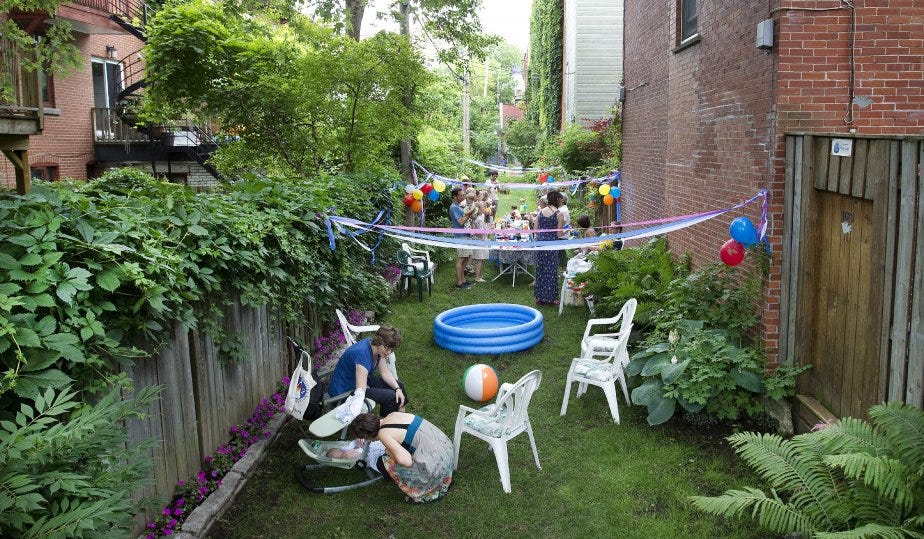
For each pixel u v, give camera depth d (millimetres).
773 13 5617
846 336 5000
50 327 3158
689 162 8211
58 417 3336
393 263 11586
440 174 18234
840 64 5551
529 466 5512
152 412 4281
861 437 4016
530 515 4801
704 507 4023
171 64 10828
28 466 2656
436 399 6980
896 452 3807
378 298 10000
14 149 5500
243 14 11875
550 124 27062
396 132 11766
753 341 6160
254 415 5961
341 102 11500
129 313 3926
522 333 8375
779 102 5617
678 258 8695
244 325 5801
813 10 5496
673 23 8891
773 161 5715
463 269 12102
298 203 6863
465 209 12234
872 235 4566
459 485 5227
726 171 6875
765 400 5902
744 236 5707
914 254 4141
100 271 3623
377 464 5184
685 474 5223
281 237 5926
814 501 3943
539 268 10516
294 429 6125
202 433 4984
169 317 4301
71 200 3787
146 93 11875
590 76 21094
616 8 20781
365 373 5766
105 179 7703
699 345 5891
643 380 6719
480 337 8242
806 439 4219
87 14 13961
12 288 3080
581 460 5559
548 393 7070
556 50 26469
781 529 3824
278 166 11898
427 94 13422
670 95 9094
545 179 18484
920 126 5609
